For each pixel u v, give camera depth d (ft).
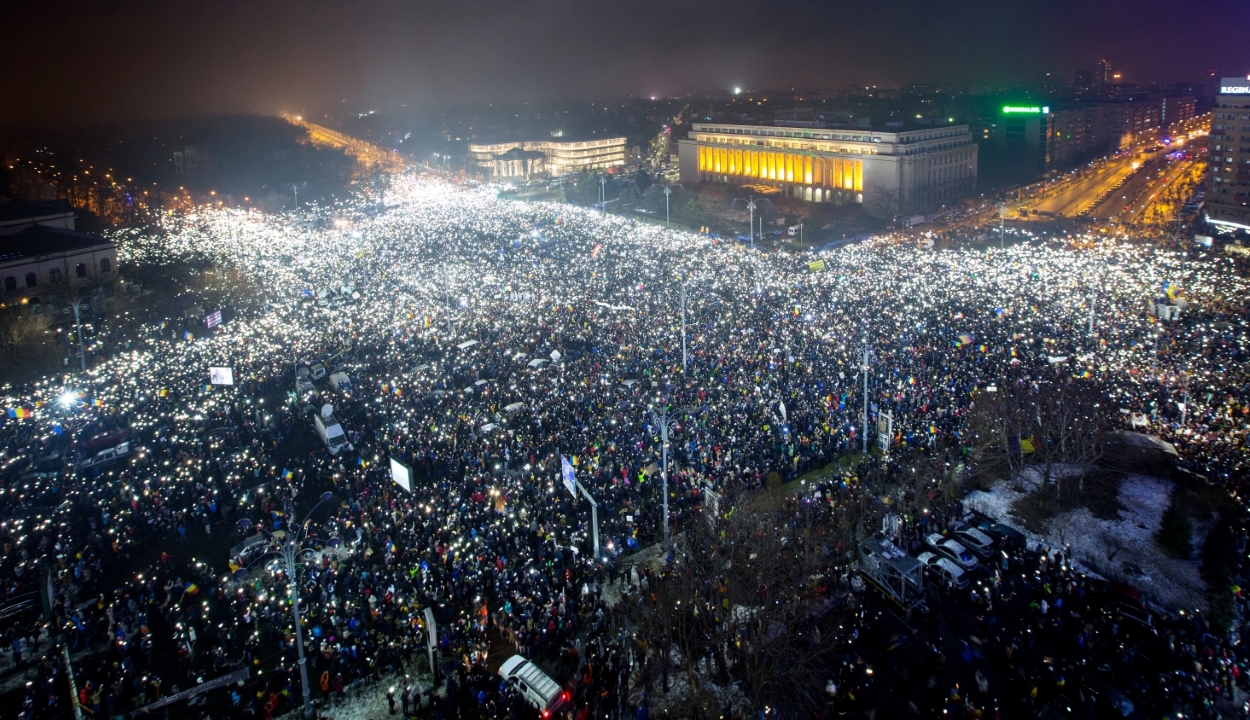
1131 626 127.65
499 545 150.82
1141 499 161.17
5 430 211.20
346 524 160.04
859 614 131.44
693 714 109.70
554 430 197.47
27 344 272.10
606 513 161.99
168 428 209.97
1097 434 172.65
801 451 180.24
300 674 120.57
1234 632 125.70
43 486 180.75
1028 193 650.43
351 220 594.65
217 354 266.36
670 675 119.24
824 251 420.77
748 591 125.90
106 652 129.59
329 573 144.46
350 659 124.36
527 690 112.78
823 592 136.67
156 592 143.54
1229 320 253.24
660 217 605.31
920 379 210.38
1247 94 451.12
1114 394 197.77
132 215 561.43
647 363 235.61
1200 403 192.54
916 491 161.07
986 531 153.28
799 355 232.94
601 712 111.75
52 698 116.98
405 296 324.39
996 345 235.61
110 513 168.45
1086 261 338.54
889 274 334.44
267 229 516.32
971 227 507.30
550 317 288.71
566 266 377.30
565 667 122.52
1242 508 153.99
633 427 191.93
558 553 147.74
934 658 120.26
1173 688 112.27
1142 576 139.23
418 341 272.31
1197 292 284.82
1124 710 105.70
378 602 137.59
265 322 296.92
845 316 270.46
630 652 123.34
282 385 244.83
